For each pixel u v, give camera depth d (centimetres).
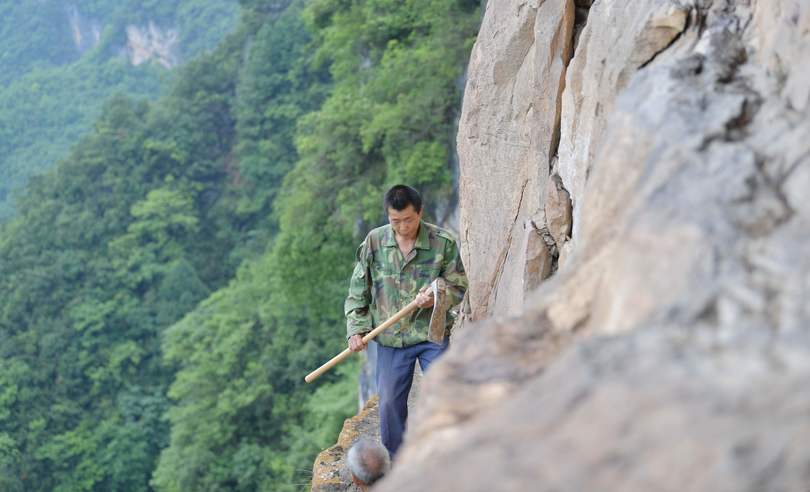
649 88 215
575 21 393
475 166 465
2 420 4662
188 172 5959
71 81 10656
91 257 5472
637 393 117
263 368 3400
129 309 5212
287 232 2403
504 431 123
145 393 4934
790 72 211
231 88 6262
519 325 175
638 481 107
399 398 412
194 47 10525
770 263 139
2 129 10112
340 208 2319
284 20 5556
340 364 3092
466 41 2111
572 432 117
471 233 476
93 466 4556
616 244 171
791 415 106
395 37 2573
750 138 183
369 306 409
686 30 269
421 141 2152
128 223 5669
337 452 502
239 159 5938
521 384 158
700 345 124
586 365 126
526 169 427
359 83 2619
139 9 10775
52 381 4878
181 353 3728
